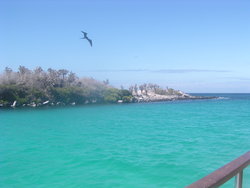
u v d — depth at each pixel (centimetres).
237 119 3647
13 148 1695
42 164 1308
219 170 288
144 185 1000
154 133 2350
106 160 1371
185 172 1155
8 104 6159
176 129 2620
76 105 7488
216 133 2342
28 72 7781
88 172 1171
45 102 6844
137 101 10381
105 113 4747
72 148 1683
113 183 1027
